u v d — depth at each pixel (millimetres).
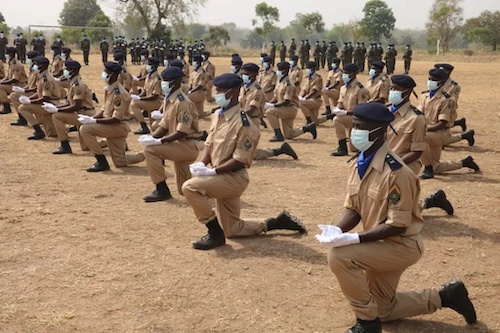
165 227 6711
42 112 12164
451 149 12305
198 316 4539
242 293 4969
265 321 4484
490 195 8406
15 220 6816
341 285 4059
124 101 9273
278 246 6105
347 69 11516
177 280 5207
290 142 12977
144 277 5262
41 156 10703
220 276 5312
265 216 7246
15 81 15664
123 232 6504
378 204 3973
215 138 5891
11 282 5105
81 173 9414
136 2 53812
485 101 21156
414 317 4570
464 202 8016
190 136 7582
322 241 3863
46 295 4863
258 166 10328
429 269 5613
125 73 16031
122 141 9633
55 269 5410
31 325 4352
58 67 17625
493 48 71562
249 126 5746
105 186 8570
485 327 4422
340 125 11266
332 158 11180
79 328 4320
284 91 12562
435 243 6375
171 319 4488
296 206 7742
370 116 3867
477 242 6426
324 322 4500
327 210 7555
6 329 4281
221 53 64500
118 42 38406
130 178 9102
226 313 4602
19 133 13031
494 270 5625
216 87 5727
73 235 6359
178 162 7680
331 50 35031
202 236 6344
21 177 9047
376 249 3982
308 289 5082
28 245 6031
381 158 3961
